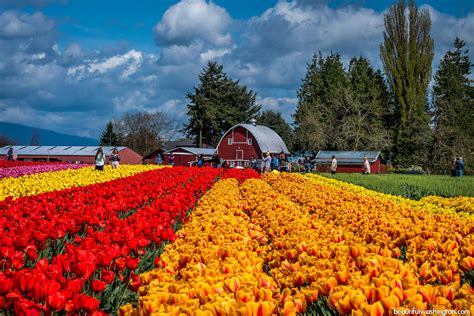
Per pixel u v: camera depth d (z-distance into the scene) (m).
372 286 3.94
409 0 71.44
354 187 23.11
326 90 86.75
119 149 79.06
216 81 104.69
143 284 5.03
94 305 4.23
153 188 15.94
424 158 63.75
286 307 3.89
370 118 76.00
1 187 18.22
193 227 8.27
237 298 3.95
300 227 8.00
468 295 3.83
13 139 131.50
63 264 5.14
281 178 28.33
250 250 6.73
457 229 7.79
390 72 71.69
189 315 3.69
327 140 73.88
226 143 84.75
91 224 8.71
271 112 114.00
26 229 6.90
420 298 3.71
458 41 83.88
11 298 4.24
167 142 127.25
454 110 67.19
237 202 12.98
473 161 59.75
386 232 7.60
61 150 79.12
